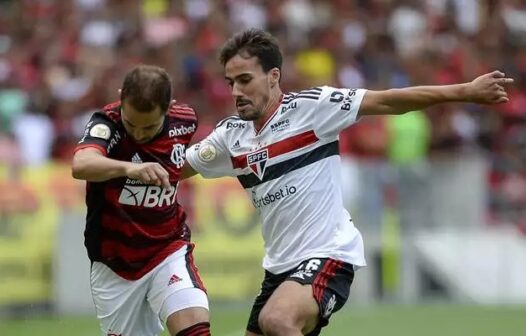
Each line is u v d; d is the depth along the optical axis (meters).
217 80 66.19
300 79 67.38
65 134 60.03
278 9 74.62
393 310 52.91
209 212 55.53
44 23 71.00
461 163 61.47
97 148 23.45
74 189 54.31
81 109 61.09
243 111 24.77
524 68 77.06
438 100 24.20
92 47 67.62
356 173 58.88
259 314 24.44
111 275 25.00
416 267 60.22
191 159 25.88
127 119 23.39
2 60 66.44
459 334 43.94
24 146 58.56
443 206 61.03
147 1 74.19
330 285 24.53
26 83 63.75
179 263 24.92
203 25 70.75
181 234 25.31
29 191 53.25
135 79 22.95
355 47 73.50
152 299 24.97
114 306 25.17
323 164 25.09
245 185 25.61
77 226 52.91
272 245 25.34
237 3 74.56
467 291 60.72
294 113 25.03
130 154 24.22
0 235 52.38
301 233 24.91
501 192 65.19
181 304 24.45
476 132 69.25
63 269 52.78
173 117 24.77
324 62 70.69
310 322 24.30
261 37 24.80
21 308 52.25
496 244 61.62
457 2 81.31
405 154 64.12
